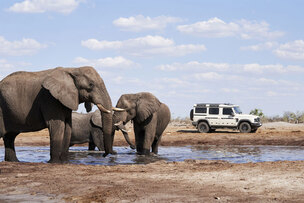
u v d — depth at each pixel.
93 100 13.38
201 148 22.27
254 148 22.16
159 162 12.80
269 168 10.41
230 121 31.59
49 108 12.91
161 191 7.94
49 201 7.53
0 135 13.15
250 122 31.17
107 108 13.52
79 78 13.27
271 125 38.66
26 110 12.97
